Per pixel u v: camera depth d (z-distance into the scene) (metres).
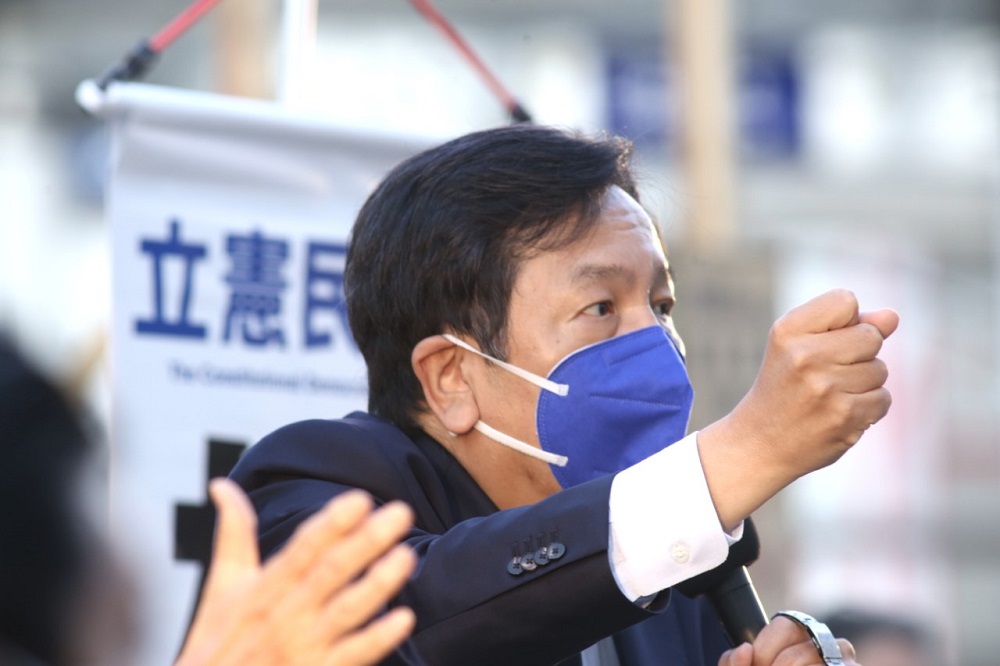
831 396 2.24
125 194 3.96
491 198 2.97
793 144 17.09
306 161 4.11
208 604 1.74
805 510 9.84
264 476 2.82
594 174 3.00
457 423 3.00
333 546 1.69
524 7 19.34
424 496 2.86
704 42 11.72
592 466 2.95
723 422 2.39
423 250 3.01
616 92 13.18
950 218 20.17
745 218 19.48
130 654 1.76
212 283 4.00
